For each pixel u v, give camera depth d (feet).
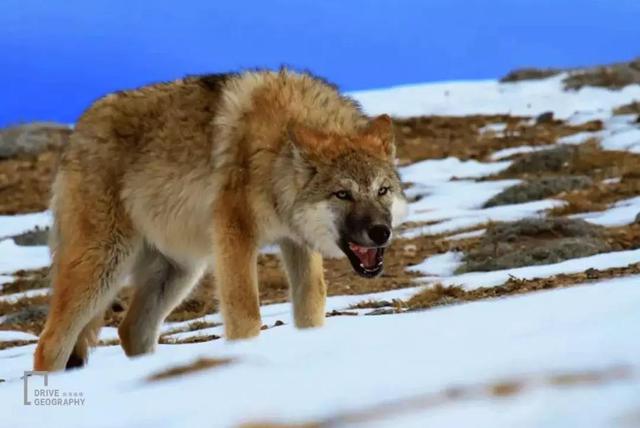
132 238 73.67
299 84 72.74
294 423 25.67
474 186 205.05
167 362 37.09
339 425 25.04
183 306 121.90
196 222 71.20
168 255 74.28
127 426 28.63
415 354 31.68
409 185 213.46
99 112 74.95
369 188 65.82
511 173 215.31
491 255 129.39
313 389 28.58
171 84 74.95
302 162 66.74
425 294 97.60
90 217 72.74
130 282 77.77
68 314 71.87
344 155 66.44
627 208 151.94
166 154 71.77
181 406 29.40
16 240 184.55
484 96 357.82
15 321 120.88
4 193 244.22
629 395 23.84
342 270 135.95
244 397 28.84
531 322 35.55
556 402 24.16
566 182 180.96
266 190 67.92
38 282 148.56
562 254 120.26
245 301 67.46
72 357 72.84
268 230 69.31
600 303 37.55
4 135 307.17
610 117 281.33
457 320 39.04
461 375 27.73
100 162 73.05
